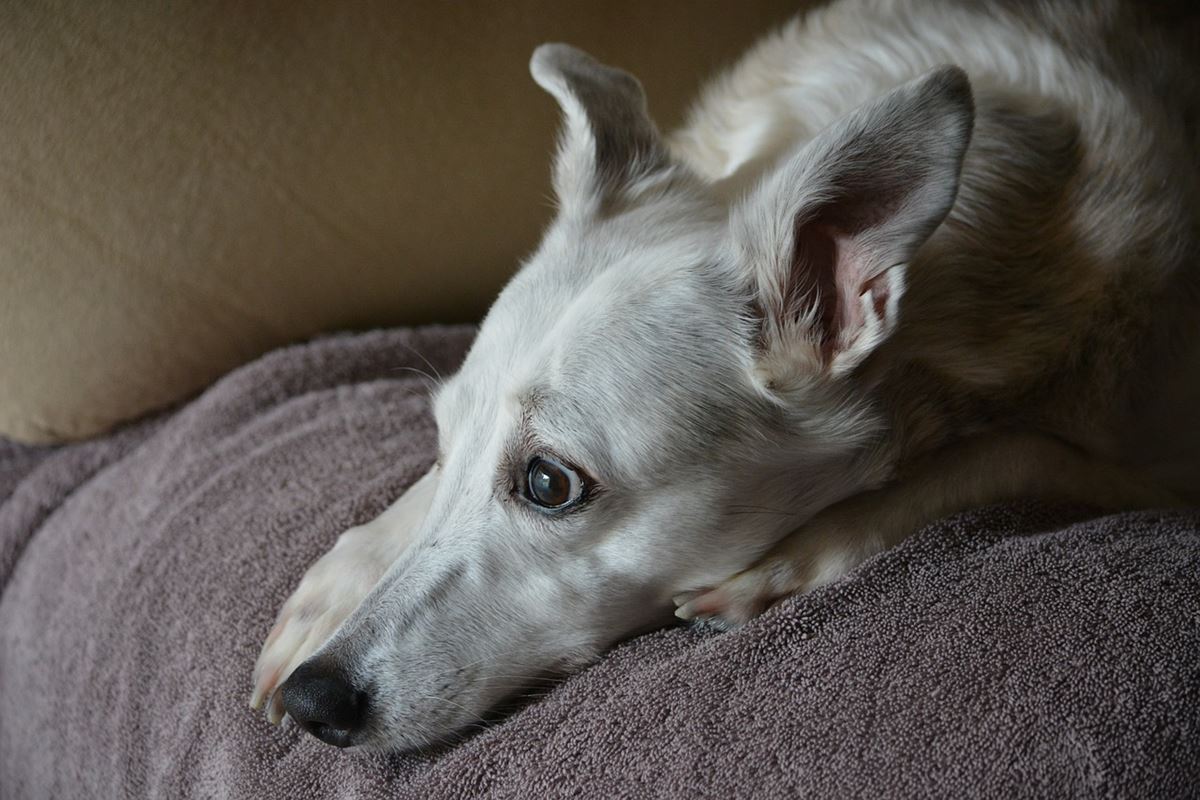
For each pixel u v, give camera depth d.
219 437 0.84
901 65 0.76
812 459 0.67
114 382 0.88
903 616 0.60
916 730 0.56
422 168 0.86
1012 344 0.70
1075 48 0.76
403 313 0.92
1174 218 0.72
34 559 0.85
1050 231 0.71
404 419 0.81
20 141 0.81
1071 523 0.67
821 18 0.82
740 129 0.78
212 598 0.72
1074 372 0.71
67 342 0.86
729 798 0.57
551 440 0.65
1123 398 0.72
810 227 0.65
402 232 0.88
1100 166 0.72
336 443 0.79
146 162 0.83
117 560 0.79
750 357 0.66
